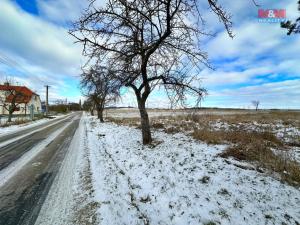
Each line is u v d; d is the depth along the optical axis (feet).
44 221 11.51
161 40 24.40
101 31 22.25
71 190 15.55
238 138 30.22
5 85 96.73
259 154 21.47
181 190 14.62
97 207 12.86
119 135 42.16
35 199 14.12
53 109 298.76
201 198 13.35
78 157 25.77
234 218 11.13
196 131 36.22
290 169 16.98
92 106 163.84
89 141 38.06
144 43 27.71
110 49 25.45
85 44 22.50
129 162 22.33
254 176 16.61
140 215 12.00
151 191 14.94
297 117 75.20
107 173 19.17
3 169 20.90
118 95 33.40
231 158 21.61
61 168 21.13
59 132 53.98
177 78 27.81
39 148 31.96
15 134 51.44
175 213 11.94
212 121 63.52
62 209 12.76
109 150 29.19
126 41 26.48
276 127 45.57
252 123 55.98
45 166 21.91
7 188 16.01
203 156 22.31
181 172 17.97
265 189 14.33
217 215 11.44
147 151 26.30
